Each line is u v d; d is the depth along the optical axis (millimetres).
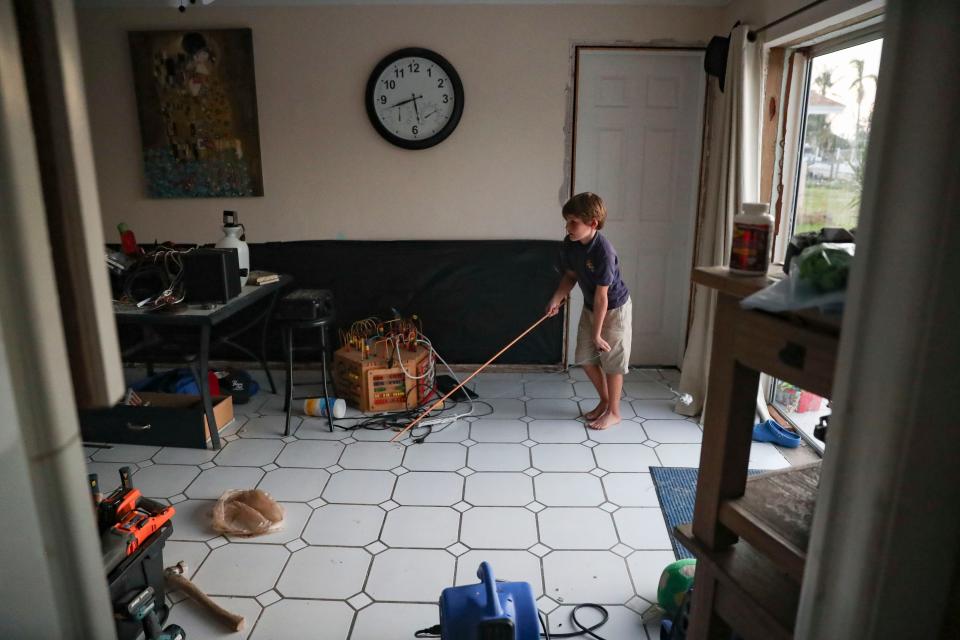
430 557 2309
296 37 3881
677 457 3074
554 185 4070
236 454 3102
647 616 2025
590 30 3840
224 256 3031
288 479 2863
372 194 4105
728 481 1147
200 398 3238
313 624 1989
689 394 3607
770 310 960
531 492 2748
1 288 526
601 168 4062
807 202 3291
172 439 3170
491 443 3225
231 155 4031
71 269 573
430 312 4230
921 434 590
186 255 3006
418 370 3664
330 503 2664
